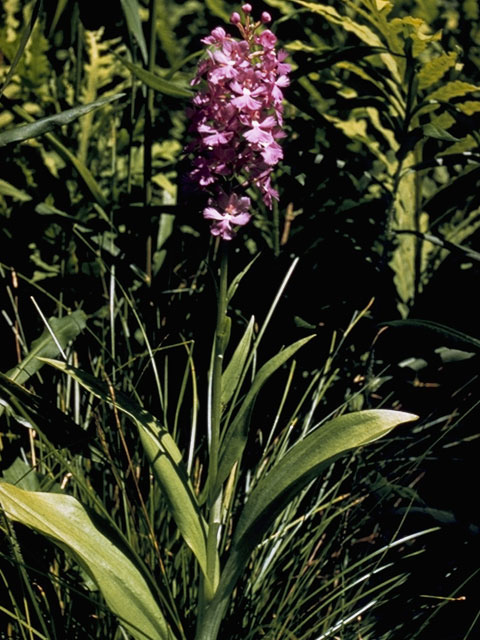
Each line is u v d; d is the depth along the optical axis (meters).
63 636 1.68
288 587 1.86
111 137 2.80
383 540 2.06
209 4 2.62
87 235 2.29
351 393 2.27
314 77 2.40
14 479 1.77
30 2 2.83
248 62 1.36
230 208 1.42
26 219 2.28
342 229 2.29
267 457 2.18
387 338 2.25
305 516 1.84
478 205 2.44
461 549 1.96
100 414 2.04
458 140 1.97
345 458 2.10
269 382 2.29
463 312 2.21
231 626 1.75
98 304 2.41
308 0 2.71
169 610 1.56
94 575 1.35
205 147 1.40
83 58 2.92
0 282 2.35
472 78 2.65
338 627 1.72
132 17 2.06
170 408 2.22
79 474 1.95
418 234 2.18
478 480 2.09
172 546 1.95
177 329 2.21
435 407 2.21
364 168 2.41
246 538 1.47
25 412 1.67
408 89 2.13
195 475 1.97
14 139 1.76
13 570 1.72
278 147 1.39
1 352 2.34
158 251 2.48
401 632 1.89
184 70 3.19
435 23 2.68
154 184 3.04
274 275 2.32
